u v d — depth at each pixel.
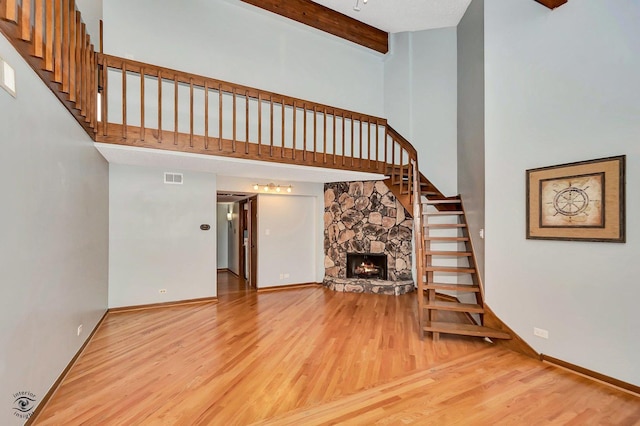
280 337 3.85
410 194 5.45
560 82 3.13
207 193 5.66
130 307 5.04
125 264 5.02
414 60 6.43
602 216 2.80
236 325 4.31
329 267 6.98
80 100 2.98
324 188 7.16
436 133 6.04
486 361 3.23
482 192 4.03
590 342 2.89
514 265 3.55
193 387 2.68
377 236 6.46
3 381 1.81
